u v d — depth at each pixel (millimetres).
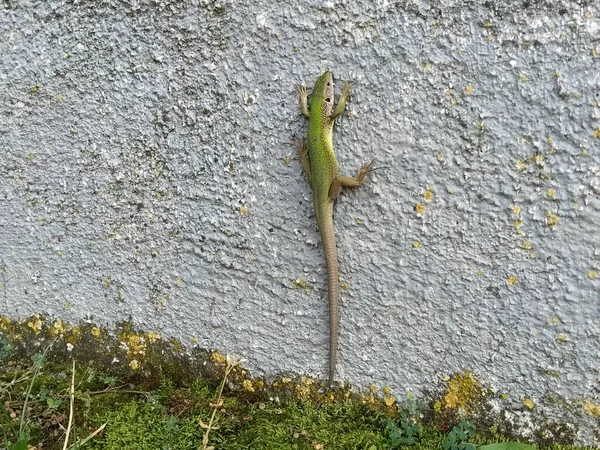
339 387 327
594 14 244
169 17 313
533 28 253
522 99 262
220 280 342
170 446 313
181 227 343
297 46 295
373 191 300
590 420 280
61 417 338
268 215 323
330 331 312
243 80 310
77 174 357
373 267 307
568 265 271
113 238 360
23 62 347
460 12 263
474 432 298
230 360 347
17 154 366
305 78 299
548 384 284
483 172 277
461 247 288
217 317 346
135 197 349
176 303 354
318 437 310
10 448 290
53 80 344
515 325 285
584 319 272
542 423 288
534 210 271
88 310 376
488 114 269
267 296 333
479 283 289
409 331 307
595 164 257
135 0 315
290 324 331
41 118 354
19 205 376
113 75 332
